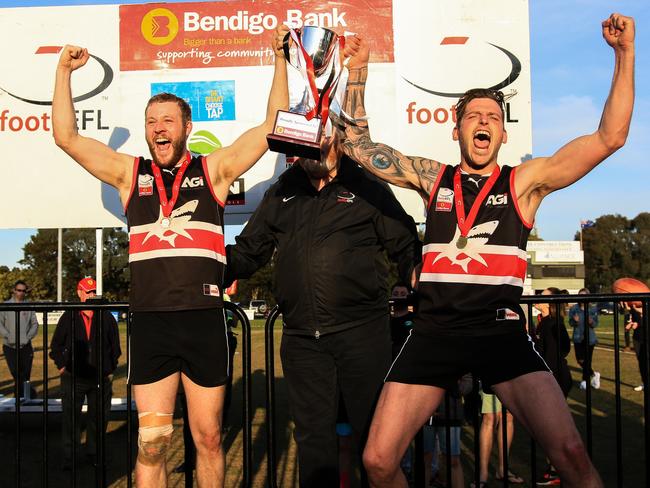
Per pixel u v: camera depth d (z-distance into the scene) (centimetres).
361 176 333
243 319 361
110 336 593
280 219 332
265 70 559
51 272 5244
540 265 3625
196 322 301
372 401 312
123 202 320
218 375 304
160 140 306
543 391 266
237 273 347
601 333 2458
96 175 320
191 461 362
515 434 695
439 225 288
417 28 560
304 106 355
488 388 288
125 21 564
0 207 567
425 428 465
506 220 280
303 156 298
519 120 554
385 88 560
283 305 326
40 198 566
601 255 7288
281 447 619
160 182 311
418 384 279
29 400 749
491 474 538
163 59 562
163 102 310
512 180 284
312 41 326
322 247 313
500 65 556
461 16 559
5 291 4931
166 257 300
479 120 285
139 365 303
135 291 305
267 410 362
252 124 558
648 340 355
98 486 369
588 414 353
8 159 568
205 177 311
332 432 317
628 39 259
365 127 337
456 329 276
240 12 560
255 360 1345
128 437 358
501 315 274
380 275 327
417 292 297
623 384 1042
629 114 259
